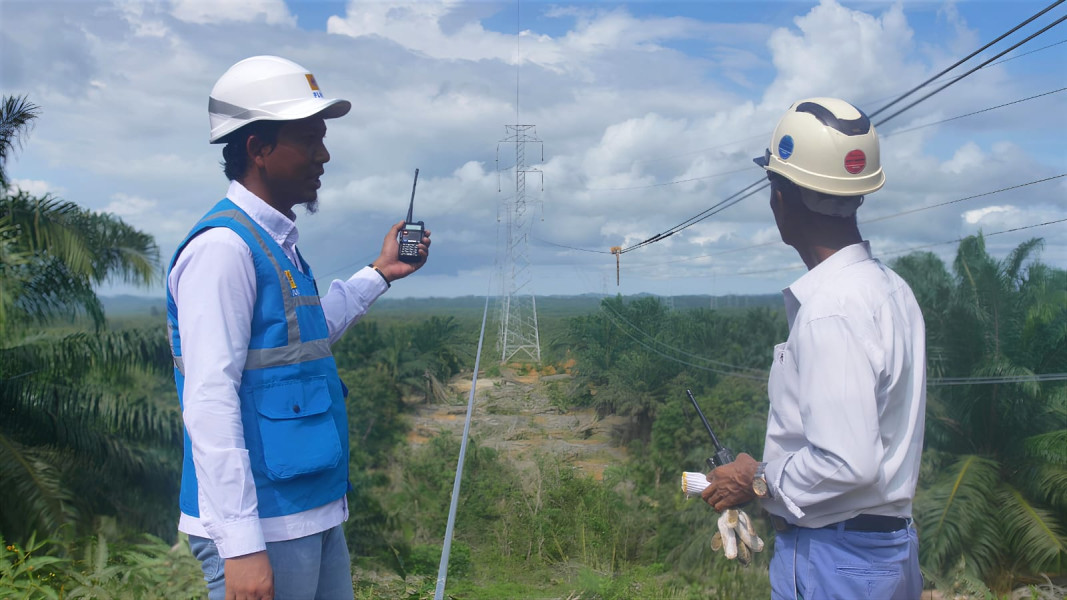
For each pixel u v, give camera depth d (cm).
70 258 1326
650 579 1441
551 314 8338
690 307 4419
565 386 4906
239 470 198
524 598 1392
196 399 200
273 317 215
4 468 1176
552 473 2448
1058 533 1373
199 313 204
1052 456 1411
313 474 215
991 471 1440
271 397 212
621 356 4066
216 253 208
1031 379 1509
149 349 1483
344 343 5119
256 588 197
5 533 1148
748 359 3381
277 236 228
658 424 2694
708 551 1630
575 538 2045
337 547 236
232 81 227
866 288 205
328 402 222
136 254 1448
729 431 2592
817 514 206
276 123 224
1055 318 1577
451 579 1662
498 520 2222
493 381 6069
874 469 190
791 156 216
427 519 2325
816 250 219
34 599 400
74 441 1397
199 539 215
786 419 212
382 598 718
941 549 1349
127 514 1465
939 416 1600
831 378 195
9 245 1197
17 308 1304
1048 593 868
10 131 1155
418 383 5216
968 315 1591
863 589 203
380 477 2772
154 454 1489
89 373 1471
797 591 213
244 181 229
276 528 210
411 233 286
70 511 1181
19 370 1387
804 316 204
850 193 209
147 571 418
